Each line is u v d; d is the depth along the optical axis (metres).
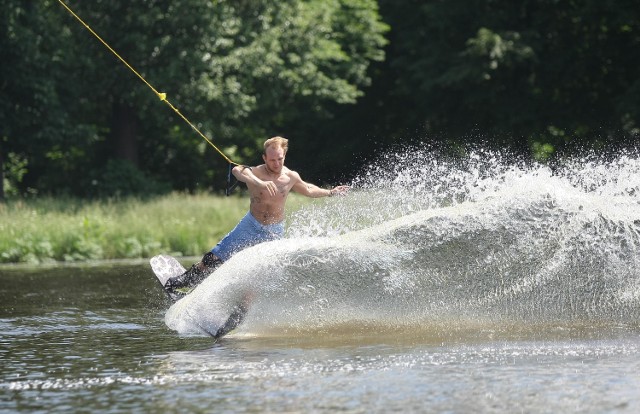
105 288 42.59
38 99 90.00
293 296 28.45
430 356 24.88
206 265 30.42
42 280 46.62
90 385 22.36
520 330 28.50
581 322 29.64
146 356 25.66
